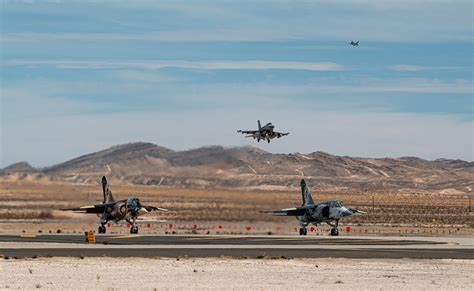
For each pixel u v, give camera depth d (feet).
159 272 411.13
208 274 404.98
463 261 475.72
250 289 349.20
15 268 423.23
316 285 366.22
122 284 364.79
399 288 357.20
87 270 417.28
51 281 373.20
